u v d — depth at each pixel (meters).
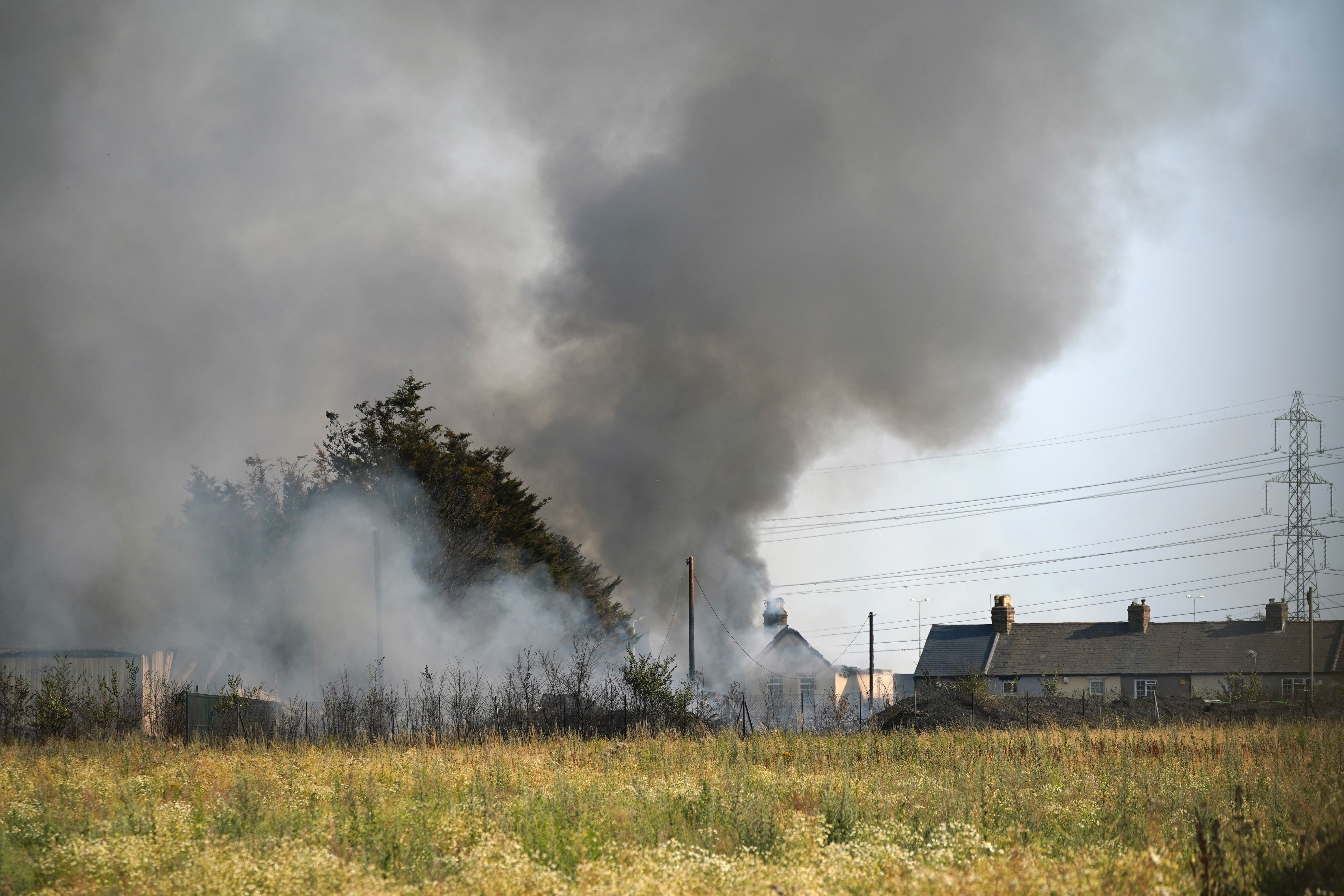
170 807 9.04
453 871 6.52
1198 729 20.44
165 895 5.93
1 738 20.64
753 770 12.23
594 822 8.12
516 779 11.63
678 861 6.46
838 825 8.04
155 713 22.38
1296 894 5.86
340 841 7.55
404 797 10.20
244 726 20.50
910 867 6.09
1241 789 7.59
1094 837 7.86
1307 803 8.32
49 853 7.07
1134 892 5.59
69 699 22.08
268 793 10.30
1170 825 8.18
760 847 7.33
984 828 8.20
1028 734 17.53
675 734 19.16
